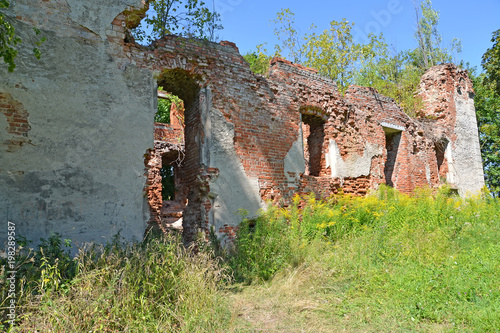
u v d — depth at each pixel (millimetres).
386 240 6617
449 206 8766
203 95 7555
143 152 6570
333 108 10156
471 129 15891
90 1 6391
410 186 12203
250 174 7906
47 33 5938
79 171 5914
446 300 4305
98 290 3768
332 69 18234
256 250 6051
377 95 12000
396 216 8094
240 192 7676
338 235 7324
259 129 8266
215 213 7254
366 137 11094
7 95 5520
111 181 6168
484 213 8773
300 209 8648
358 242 6652
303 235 6793
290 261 5914
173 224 14438
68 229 5684
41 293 3703
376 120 11633
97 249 5797
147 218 6586
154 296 4102
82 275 3963
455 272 4973
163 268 4406
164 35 7348
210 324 3928
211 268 5000
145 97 6750
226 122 7723
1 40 5180
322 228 7199
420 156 12984
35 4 5906
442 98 14922
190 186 7898
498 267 5000
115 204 6148
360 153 10742
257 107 8312
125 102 6504
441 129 14414
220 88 7773
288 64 9383
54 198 5660
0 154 5363
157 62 7020
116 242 5418
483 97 20703
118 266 4293
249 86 8266
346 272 5504
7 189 5344
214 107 7598
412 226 7684
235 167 7691
